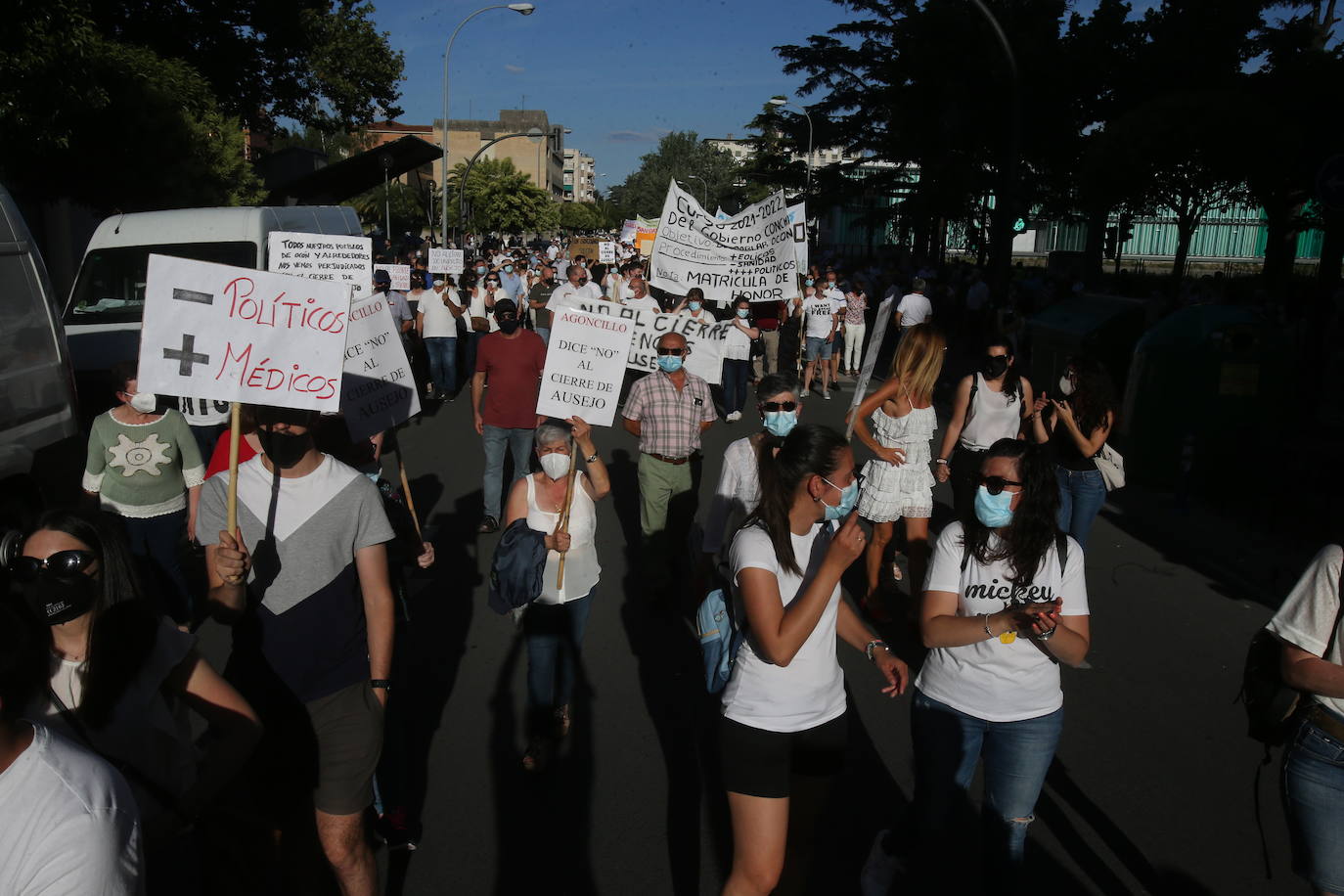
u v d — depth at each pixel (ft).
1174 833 13.60
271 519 10.35
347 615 10.55
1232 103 57.72
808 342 51.62
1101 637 20.58
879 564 21.01
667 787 14.56
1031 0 102.53
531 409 26.27
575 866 12.67
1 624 6.06
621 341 19.35
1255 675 9.79
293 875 11.74
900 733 16.35
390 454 36.47
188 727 9.06
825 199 152.25
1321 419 40.96
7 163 44.83
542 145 416.87
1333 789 9.25
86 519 8.02
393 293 49.06
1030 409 20.29
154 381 10.59
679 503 21.71
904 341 20.15
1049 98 101.30
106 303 33.88
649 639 20.13
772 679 9.94
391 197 193.67
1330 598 9.18
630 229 113.50
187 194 53.42
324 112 99.66
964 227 130.72
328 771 10.38
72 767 6.03
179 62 57.11
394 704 13.17
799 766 10.17
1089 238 98.48
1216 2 86.94
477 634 20.21
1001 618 10.18
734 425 43.88
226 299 10.72
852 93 149.89
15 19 37.50
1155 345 32.71
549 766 15.12
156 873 12.59
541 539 14.11
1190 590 23.52
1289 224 71.10
